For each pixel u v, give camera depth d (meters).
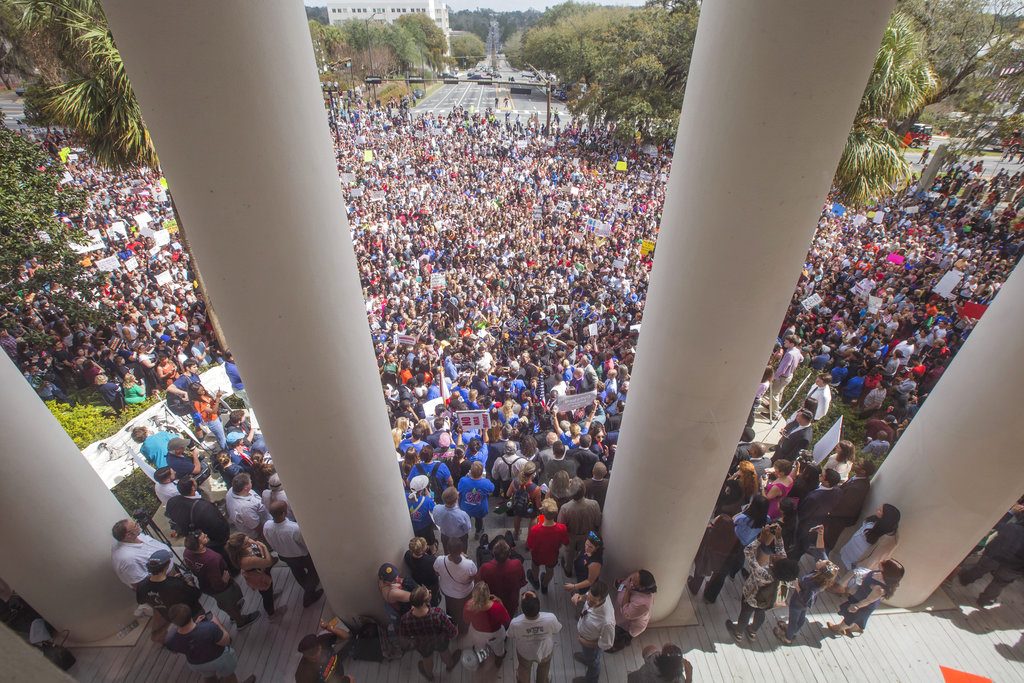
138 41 2.78
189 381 10.10
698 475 4.74
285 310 3.69
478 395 10.04
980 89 19.83
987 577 6.44
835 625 5.83
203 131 3.01
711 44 3.27
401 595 5.08
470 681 5.32
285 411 4.14
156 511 7.71
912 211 26.06
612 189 30.33
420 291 17.81
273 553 6.62
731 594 6.29
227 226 3.32
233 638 5.68
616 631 5.52
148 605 5.61
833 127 3.14
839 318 14.34
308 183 3.44
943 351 11.25
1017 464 4.95
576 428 8.15
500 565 5.32
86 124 11.03
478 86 101.44
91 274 14.79
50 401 10.98
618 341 13.02
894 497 5.87
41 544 5.02
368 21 78.38
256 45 2.92
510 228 24.67
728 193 3.44
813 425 10.59
